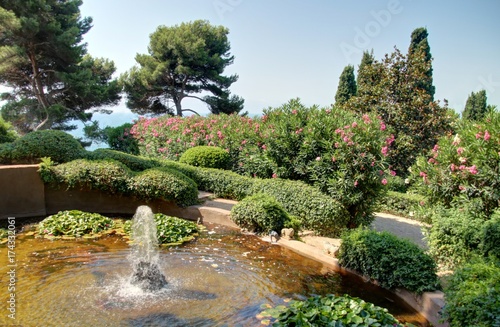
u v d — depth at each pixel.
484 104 20.36
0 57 14.08
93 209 6.75
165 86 21.39
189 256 4.79
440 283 3.71
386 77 11.25
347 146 5.81
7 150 6.47
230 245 5.31
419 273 3.64
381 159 5.79
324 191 6.19
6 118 16.11
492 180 4.43
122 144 13.63
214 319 3.16
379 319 2.92
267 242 5.51
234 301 3.53
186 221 6.02
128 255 4.68
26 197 6.23
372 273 4.07
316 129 6.28
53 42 15.00
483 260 3.38
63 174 6.41
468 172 4.58
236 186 7.38
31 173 6.25
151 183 6.54
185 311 3.29
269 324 3.07
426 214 4.97
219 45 21.25
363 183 5.86
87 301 3.41
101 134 17.30
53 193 6.51
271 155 6.84
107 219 5.98
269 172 7.20
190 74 20.31
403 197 8.75
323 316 2.91
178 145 10.44
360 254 4.21
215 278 4.09
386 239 4.16
